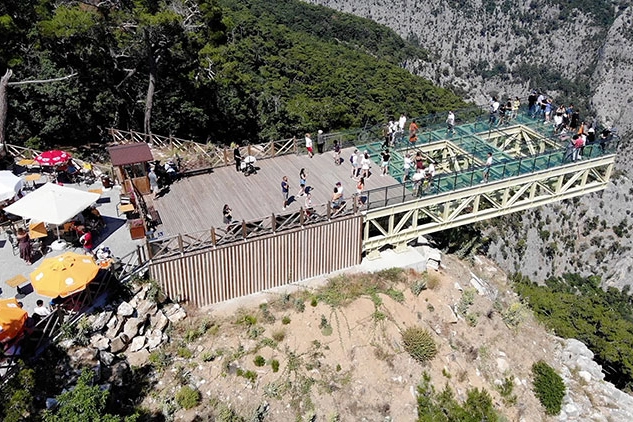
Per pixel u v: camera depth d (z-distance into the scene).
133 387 20.67
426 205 28.11
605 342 41.41
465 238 35.44
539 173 30.59
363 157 29.06
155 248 22.61
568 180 33.19
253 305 24.70
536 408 25.92
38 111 35.59
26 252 22.48
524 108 36.81
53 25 32.41
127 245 24.14
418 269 28.45
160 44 38.28
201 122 44.12
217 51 40.31
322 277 26.75
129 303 21.75
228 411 20.48
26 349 18.95
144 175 26.84
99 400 16.89
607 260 70.19
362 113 72.12
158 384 20.98
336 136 32.12
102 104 38.69
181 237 22.84
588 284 68.00
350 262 27.45
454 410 23.30
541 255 65.25
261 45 92.00
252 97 52.56
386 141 32.22
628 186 73.00
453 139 33.94
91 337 20.47
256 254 24.58
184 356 21.98
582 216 70.88
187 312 23.73
